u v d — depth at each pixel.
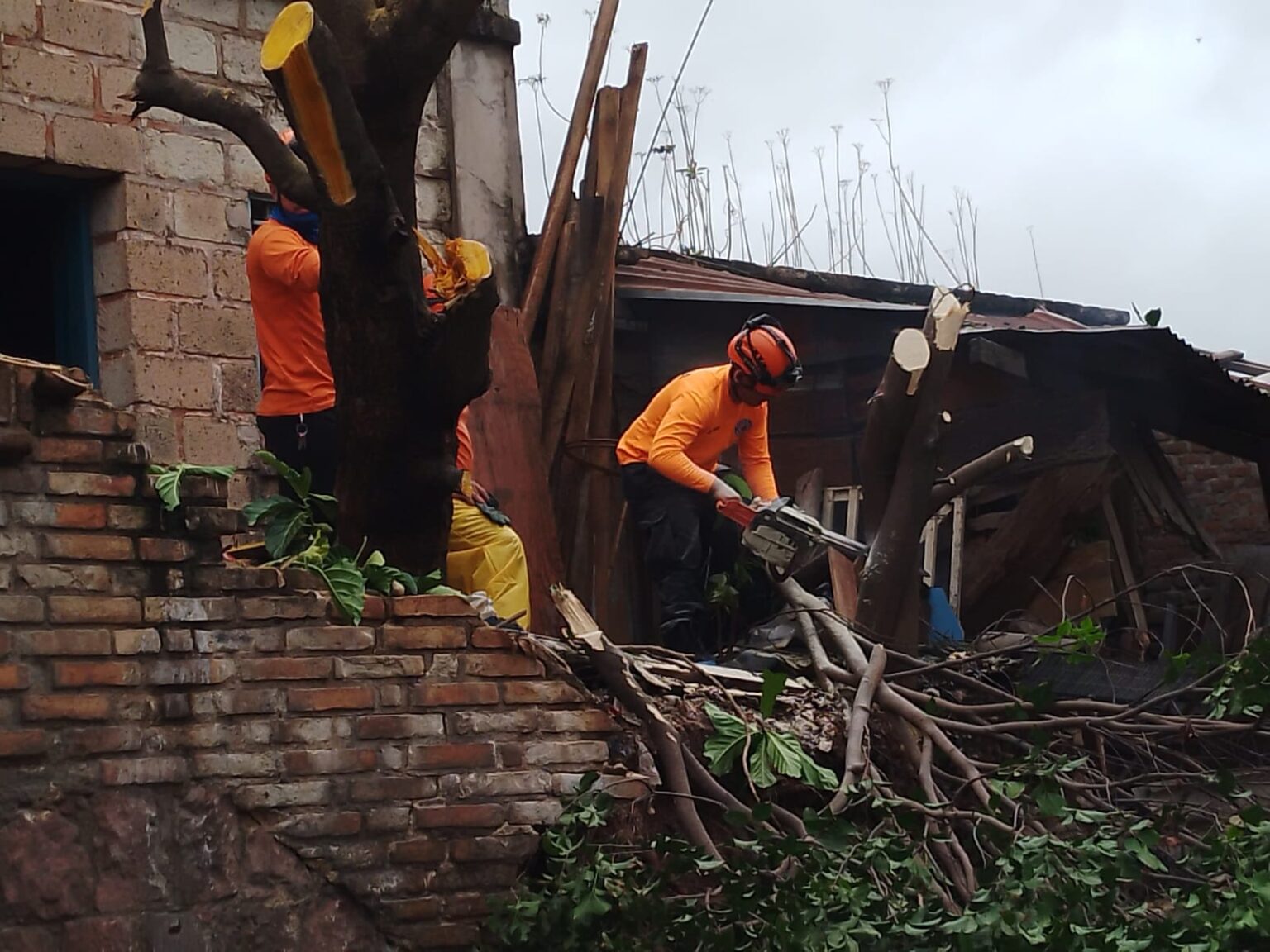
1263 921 4.44
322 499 5.32
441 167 8.64
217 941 4.48
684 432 6.77
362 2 4.99
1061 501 8.41
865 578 6.21
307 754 4.69
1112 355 8.48
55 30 7.25
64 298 7.53
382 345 5.07
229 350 7.60
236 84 7.82
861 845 4.76
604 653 5.19
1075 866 4.62
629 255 9.13
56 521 4.46
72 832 4.34
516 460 7.84
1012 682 6.78
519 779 4.94
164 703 4.52
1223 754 6.30
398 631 4.89
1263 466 9.82
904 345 6.09
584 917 4.59
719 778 5.46
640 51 8.85
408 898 4.74
